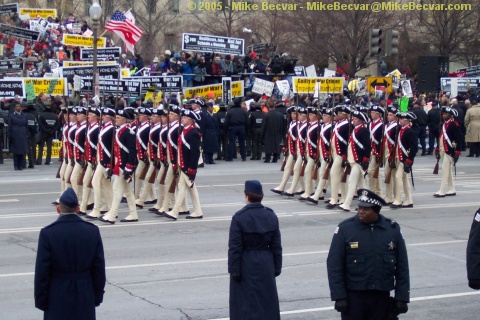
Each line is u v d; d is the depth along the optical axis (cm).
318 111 2058
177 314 1123
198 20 5669
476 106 3253
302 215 1895
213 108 3042
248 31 4662
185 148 1814
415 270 1390
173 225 1770
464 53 4966
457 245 1590
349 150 1938
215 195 2191
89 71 2966
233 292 972
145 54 5366
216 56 3697
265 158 2995
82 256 871
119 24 2950
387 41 2859
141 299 1195
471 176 2659
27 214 1881
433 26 4931
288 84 3381
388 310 877
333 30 4866
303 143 2105
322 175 2016
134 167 1788
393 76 3641
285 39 5128
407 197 2030
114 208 1788
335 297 866
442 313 1146
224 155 3064
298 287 1267
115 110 1780
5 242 1573
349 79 4472
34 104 2803
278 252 981
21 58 3659
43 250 859
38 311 1134
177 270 1366
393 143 2005
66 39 3303
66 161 1980
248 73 3684
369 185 2108
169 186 1855
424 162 3066
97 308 1146
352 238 868
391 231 873
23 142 2678
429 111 3300
